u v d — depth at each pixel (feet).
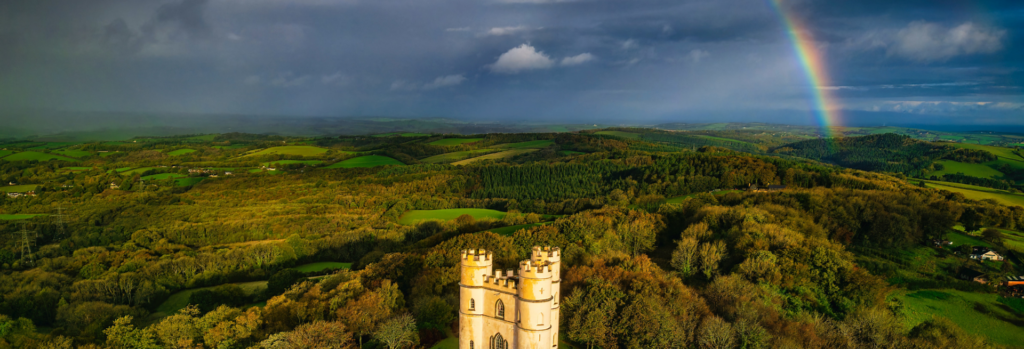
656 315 221.46
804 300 291.38
